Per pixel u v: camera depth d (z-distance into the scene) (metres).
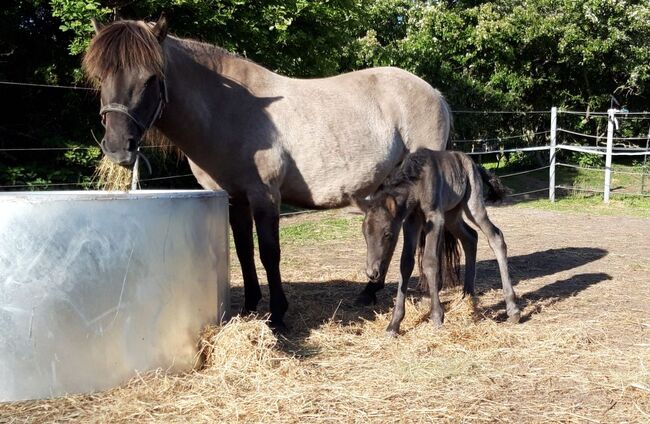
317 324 4.73
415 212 4.52
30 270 3.10
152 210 3.40
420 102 5.50
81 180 9.23
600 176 17.08
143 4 7.91
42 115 9.57
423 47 16.36
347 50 13.32
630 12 17.97
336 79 5.21
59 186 9.16
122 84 3.76
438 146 5.64
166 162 9.71
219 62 4.54
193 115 4.34
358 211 4.24
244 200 4.65
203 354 3.71
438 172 4.55
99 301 3.25
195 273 3.65
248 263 4.84
